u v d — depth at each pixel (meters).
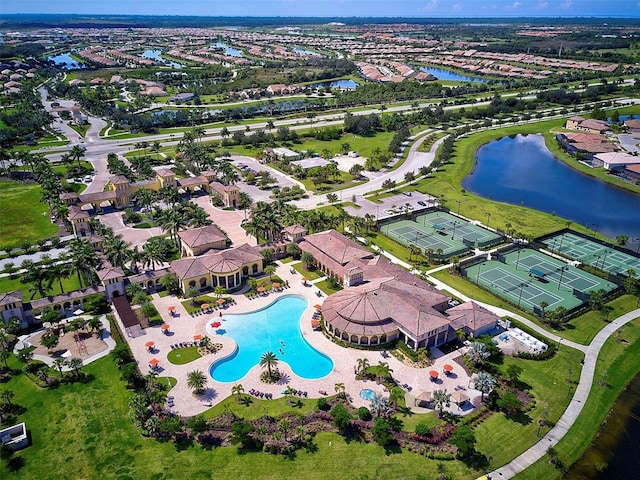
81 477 71.81
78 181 196.38
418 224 160.75
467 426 80.56
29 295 117.56
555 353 99.31
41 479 71.62
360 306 103.50
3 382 91.00
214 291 120.19
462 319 104.50
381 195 185.50
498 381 91.19
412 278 118.19
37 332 104.56
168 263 133.25
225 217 165.88
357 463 74.25
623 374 94.06
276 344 102.69
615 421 83.62
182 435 79.12
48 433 79.75
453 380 91.69
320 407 84.06
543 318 109.88
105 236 130.75
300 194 184.75
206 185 190.38
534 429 81.19
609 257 138.38
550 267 133.38
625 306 115.00
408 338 100.69
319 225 144.38
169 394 87.62
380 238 150.12
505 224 160.00
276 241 141.75
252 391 88.56
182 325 107.44
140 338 102.81
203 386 89.75
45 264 132.00
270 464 73.88
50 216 163.25
